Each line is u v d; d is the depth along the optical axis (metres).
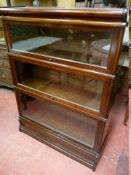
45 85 1.33
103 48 0.87
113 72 0.86
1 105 2.00
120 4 1.37
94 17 0.77
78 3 1.52
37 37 1.13
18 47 1.18
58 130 1.36
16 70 1.29
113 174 1.23
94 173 1.24
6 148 1.44
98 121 1.08
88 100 1.13
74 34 1.00
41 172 1.25
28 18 0.97
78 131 1.33
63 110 1.48
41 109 1.56
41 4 1.70
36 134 1.51
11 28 1.12
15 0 1.91
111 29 0.77
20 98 1.44
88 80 1.17
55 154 1.39
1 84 2.28
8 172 1.24
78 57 0.98
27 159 1.34
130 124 1.59
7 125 1.70
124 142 1.48
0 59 2.04
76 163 1.32
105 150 1.41
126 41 1.04
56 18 0.88
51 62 1.05
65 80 1.32
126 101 1.91
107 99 0.97
